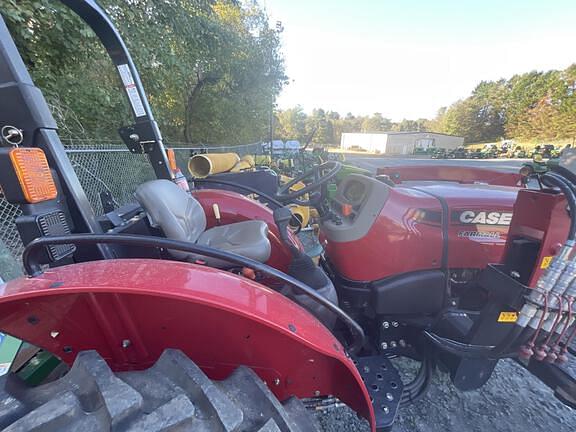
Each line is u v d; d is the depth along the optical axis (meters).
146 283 0.80
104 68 4.94
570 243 1.08
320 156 6.65
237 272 1.67
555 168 1.28
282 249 2.07
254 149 13.65
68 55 4.04
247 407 0.81
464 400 1.70
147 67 5.11
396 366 1.95
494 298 1.32
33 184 0.90
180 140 11.13
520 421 1.58
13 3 3.02
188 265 0.96
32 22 3.37
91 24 1.66
